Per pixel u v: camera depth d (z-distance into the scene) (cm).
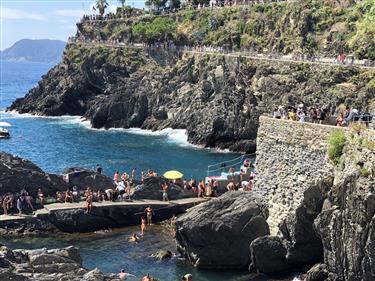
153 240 4459
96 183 5297
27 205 4844
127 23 15238
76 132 10694
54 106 13025
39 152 8594
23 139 9744
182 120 10681
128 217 4869
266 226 3866
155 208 4966
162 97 11312
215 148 9275
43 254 3131
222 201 3966
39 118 12594
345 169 3322
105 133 10656
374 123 3419
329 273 3181
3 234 4528
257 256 3647
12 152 8538
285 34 10788
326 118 3894
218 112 9400
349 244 2970
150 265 3928
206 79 10725
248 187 4903
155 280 3481
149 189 5225
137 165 7681
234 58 10362
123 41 14475
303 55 9756
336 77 8475
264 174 4047
